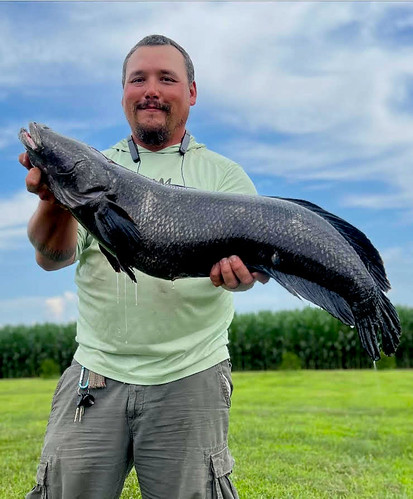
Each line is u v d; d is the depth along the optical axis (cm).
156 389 96
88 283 100
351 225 87
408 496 151
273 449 198
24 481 162
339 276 84
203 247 85
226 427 101
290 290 85
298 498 147
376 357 85
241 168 107
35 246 95
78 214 87
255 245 85
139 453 98
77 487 97
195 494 96
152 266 86
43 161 87
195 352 97
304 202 89
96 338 99
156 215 85
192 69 107
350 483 161
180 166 105
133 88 102
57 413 100
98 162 87
